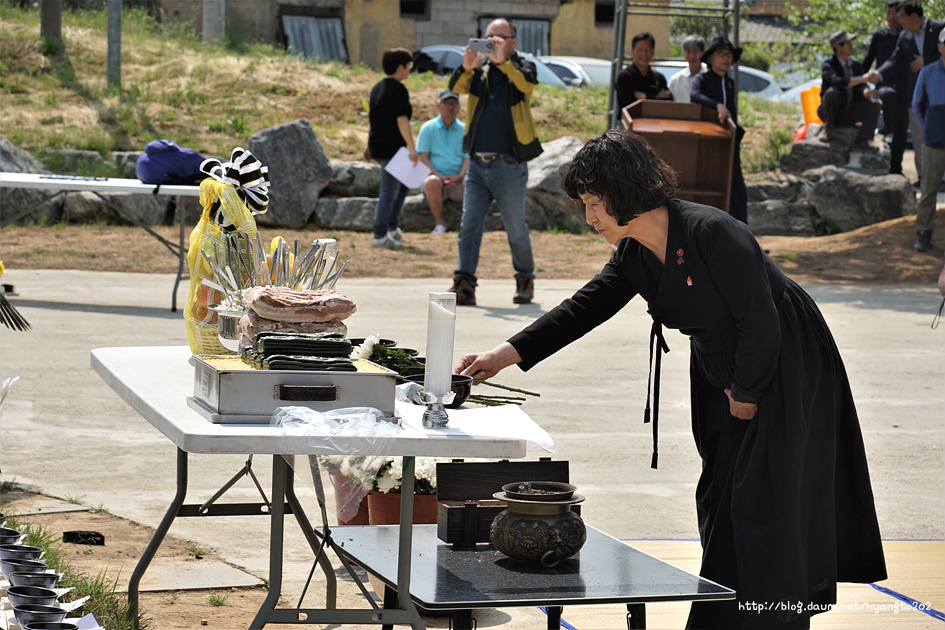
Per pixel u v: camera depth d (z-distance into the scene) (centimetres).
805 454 315
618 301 362
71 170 1683
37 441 599
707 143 1364
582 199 321
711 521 330
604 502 533
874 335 1020
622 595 275
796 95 2803
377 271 1401
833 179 1792
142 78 2064
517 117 1081
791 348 316
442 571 292
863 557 336
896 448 643
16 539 373
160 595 395
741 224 317
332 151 1878
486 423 284
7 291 1117
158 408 277
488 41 1054
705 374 335
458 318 1030
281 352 272
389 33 3138
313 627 373
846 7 2558
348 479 321
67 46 2144
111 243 1496
